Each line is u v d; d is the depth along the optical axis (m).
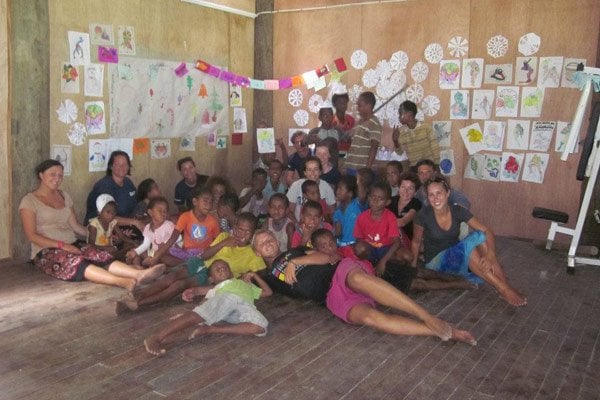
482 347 3.51
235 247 4.51
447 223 4.55
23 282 4.66
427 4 6.95
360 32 7.41
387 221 4.73
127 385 2.96
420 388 2.97
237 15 7.65
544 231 6.58
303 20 7.77
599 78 5.20
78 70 5.66
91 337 3.56
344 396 2.87
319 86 7.69
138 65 6.27
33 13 5.12
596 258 5.72
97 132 5.92
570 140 5.35
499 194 6.79
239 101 7.81
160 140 6.69
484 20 6.65
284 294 4.41
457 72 6.86
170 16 6.62
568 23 6.23
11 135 5.11
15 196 5.18
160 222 4.97
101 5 5.83
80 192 5.82
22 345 3.42
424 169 5.47
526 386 3.01
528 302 4.38
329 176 6.48
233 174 7.84
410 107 6.66
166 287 4.16
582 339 3.65
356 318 3.74
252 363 3.24
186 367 3.17
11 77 5.06
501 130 6.70
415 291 4.58
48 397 2.82
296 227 5.12
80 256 4.66
